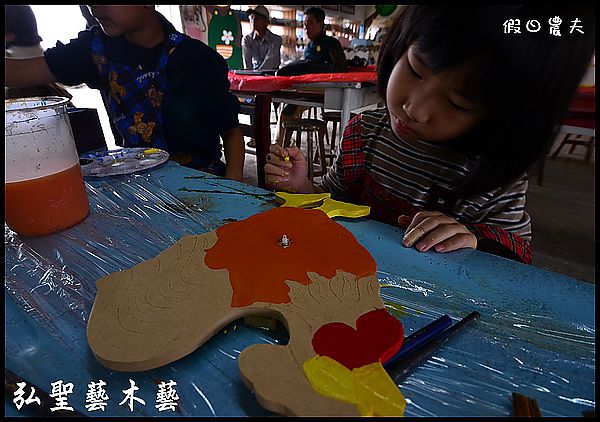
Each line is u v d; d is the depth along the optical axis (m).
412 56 0.47
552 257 1.64
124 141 1.13
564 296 0.40
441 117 0.48
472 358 0.32
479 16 0.38
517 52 0.38
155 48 1.01
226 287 0.38
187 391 0.30
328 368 0.29
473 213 0.66
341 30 5.99
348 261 0.43
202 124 1.14
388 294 0.40
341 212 0.57
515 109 0.43
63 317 0.37
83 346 0.34
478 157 0.56
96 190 0.66
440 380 0.30
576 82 0.41
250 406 0.28
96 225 0.54
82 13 1.21
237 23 3.98
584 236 1.82
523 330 0.35
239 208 0.59
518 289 0.41
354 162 0.82
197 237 0.47
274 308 0.35
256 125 1.01
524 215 0.66
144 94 1.04
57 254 0.47
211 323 0.34
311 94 2.19
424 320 0.37
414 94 0.48
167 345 0.31
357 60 3.11
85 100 4.26
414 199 0.73
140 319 0.34
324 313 0.35
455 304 0.39
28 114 0.50
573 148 3.09
